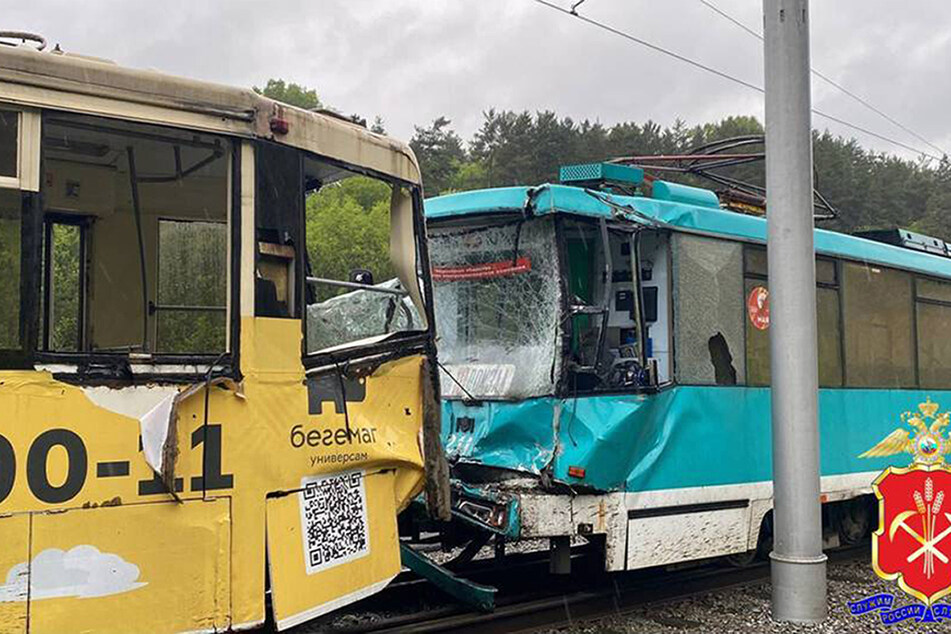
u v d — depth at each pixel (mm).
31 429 3881
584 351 7156
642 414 6938
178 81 4410
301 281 4816
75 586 3938
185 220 5148
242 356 4516
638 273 7105
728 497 7594
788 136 6957
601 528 6734
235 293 4523
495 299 7332
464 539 7637
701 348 7566
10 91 3932
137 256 5355
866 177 65812
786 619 6789
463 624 6262
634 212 7199
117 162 5070
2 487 3801
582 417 6766
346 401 5000
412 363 5469
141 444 4129
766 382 8141
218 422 4402
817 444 6891
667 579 8062
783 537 6855
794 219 6922
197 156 4914
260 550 4500
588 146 63188
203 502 4320
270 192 4691
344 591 4895
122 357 4133
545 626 6586
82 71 4121
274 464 4594
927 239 11242
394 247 5566
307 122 4902
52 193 5250
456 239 7617
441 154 74250
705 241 7730
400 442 5309
